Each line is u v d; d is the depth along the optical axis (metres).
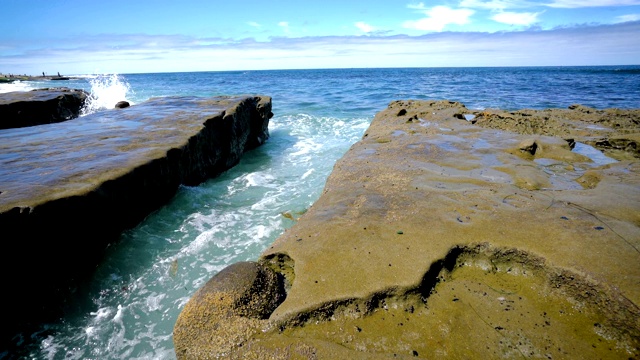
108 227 5.84
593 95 26.05
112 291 5.14
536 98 24.92
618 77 52.78
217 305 3.46
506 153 8.12
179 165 8.07
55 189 5.30
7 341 4.25
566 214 4.75
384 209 5.21
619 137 9.33
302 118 19.86
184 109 12.53
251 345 3.15
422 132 10.70
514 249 4.03
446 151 8.37
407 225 4.67
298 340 3.17
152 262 5.78
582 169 7.27
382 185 6.24
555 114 13.79
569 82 41.59
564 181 6.56
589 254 3.79
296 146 13.98
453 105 15.98
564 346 3.01
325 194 6.14
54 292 4.84
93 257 5.53
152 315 4.72
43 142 8.21
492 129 10.88
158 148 7.71
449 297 3.65
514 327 3.24
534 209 4.97
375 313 3.47
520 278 3.90
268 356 3.03
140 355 4.13
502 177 6.53
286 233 4.84
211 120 10.54
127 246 6.04
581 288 3.47
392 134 10.60
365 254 4.10
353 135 15.39
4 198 4.88
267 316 3.49
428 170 6.95
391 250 4.15
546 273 3.76
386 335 3.23
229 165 11.31
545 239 4.13
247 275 3.77
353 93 32.47
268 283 3.81
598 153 8.89
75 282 5.11
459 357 2.97
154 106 13.59
